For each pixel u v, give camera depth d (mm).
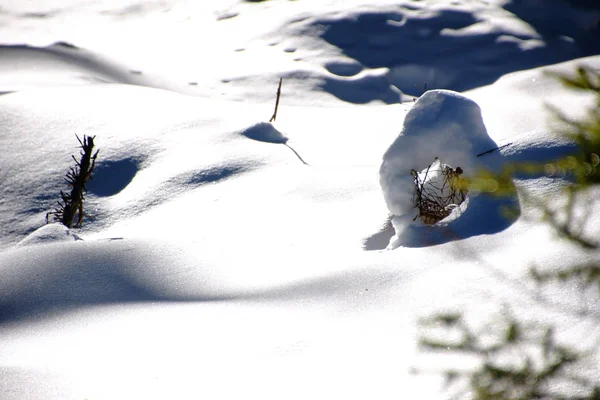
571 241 4508
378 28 37812
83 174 13391
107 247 9664
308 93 31172
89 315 7609
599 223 6863
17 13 45031
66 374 6094
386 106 29344
